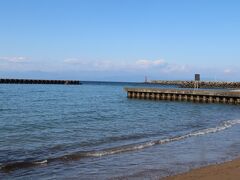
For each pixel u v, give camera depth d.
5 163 13.94
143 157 15.24
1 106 44.50
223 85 133.50
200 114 38.81
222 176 11.47
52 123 28.25
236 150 17.05
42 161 14.38
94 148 17.56
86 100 61.22
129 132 23.67
